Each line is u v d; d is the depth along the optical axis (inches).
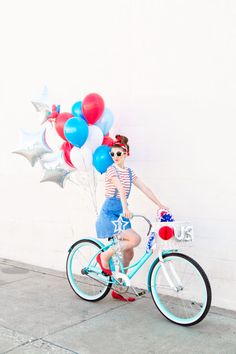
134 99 173.2
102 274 156.9
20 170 218.7
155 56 166.4
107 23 180.2
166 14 162.7
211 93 153.3
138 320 142.3
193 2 155.7
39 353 118.4
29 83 212.2
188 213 159.6
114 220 150.8
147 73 169.0
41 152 174.7
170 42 162.2
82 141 148.4
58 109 167.9
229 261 150.7
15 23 215.2
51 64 202.1
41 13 203.8
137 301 160.9
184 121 159.9
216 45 151.4
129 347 122.2
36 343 124.6
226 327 136.9
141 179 171.8
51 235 207.8
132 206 175.3
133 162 173.9
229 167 150.1
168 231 136.6
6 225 227.6
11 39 217.6
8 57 219.9
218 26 150.6
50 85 203.2
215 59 151.9
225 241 151.4
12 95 219.8
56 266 206.7
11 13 216.7
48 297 165.3
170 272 164.7
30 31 209.2
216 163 152.9
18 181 220.2
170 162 163.8
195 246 157.9
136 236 150.9
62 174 170.9
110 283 156.0
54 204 205.5
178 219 161.9
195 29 155.8
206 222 155.5
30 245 217.3
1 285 181.0
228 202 150.6
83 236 195.3
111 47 179.5
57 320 142.0
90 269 161.2
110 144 159.9
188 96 158.7
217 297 153.6
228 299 151.4
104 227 152.2
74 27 191.8
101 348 121.6
